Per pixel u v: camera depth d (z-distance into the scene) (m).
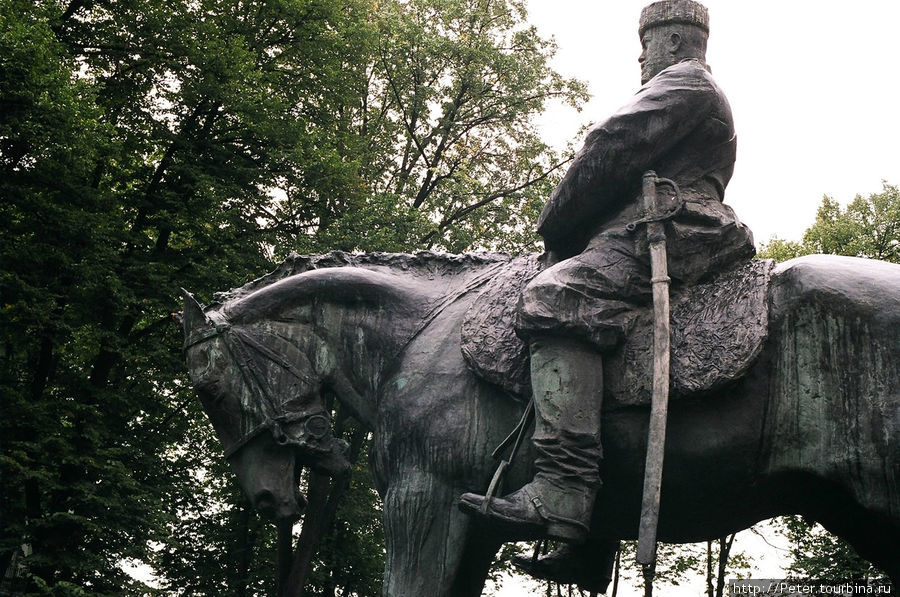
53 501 12.01
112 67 14.30
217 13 14.83
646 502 3.46
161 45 13.75
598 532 4.01
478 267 4.34
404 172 17.72
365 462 14.40
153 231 14.17
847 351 3.48
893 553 3.61
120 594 12.01
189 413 14.33
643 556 3.40
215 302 4.44
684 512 3.79
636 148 3.82
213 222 13.63
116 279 12.05
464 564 3.98
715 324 3.65
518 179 17.36
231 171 14.04
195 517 14.62
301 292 4.29
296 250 13.85
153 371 13.58
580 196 3.91
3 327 12.06
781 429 3.55
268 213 14.65
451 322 4.11
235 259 13.34
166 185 14.02
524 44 17.67
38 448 11.35
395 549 3.97
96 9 13.91
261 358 4.23
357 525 14.32
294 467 4.25
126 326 13.21
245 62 14.00
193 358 4.25
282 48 15.46
